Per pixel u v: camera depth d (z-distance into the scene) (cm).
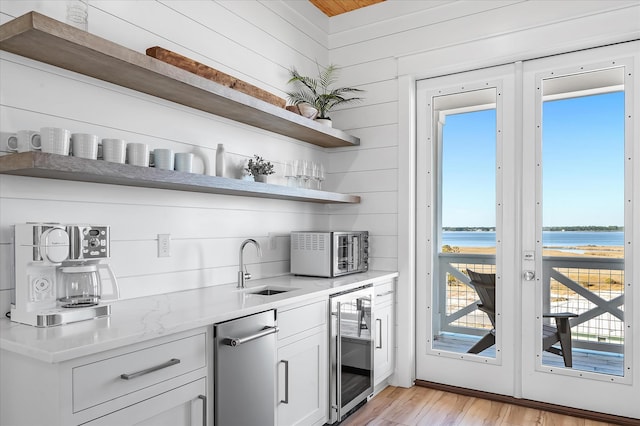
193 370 165
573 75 284
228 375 177
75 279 165
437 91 327
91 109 192
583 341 277
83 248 164
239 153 271
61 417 124
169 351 155
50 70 178
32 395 131
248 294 225
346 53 355
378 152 339
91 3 193
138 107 212
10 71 166
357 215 347
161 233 223
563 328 282
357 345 274
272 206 300
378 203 338
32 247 153
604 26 265
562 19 275
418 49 323
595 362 273
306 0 337
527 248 293
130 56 174
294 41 323
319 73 351
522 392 292
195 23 243
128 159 186
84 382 129
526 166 295
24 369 134
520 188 297
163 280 224
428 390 316
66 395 125
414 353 329
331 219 360
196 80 204
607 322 271
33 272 155
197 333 167
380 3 340
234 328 180
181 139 234
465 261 315
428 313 325
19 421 136
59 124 180
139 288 212
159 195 222
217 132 256
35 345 127
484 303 307
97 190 195
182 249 234
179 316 169
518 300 295
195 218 242
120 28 205
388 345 317
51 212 178
